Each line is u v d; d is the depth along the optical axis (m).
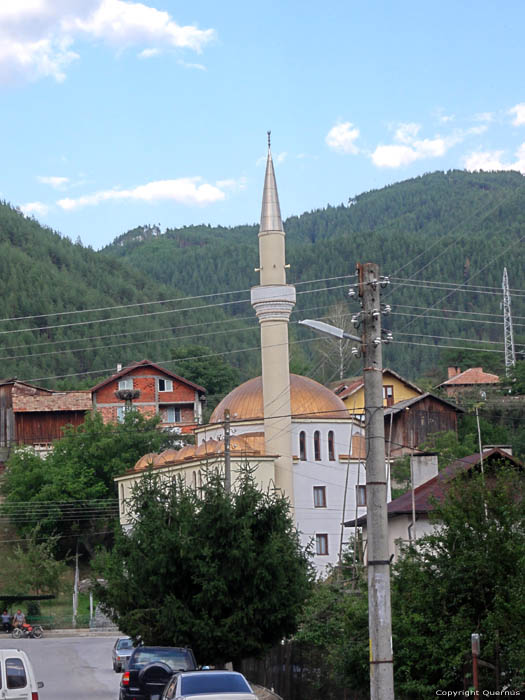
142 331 176.38
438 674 26.02
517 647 24.02
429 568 26.66
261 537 35.34
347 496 74.38
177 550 34.12
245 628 34.00
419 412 95.75
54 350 172.75
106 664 50.97
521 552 25.31
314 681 34.53
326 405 74.62
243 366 185.00
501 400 105.38
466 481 27.58
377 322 22.72
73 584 83.50
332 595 38.09
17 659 25.92
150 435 93.19
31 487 89.06
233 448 69.12
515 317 180.88
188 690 22.73
